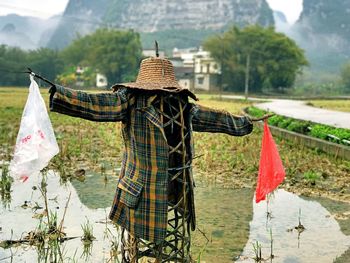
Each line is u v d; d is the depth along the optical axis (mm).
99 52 87500
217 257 4926
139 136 3609
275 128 18406
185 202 3744
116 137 15352
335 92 102562
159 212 3568
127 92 3652
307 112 29938
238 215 6570
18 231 5605
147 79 3795
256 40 80750
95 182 8539
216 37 84125
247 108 33000
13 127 18250
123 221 3697
